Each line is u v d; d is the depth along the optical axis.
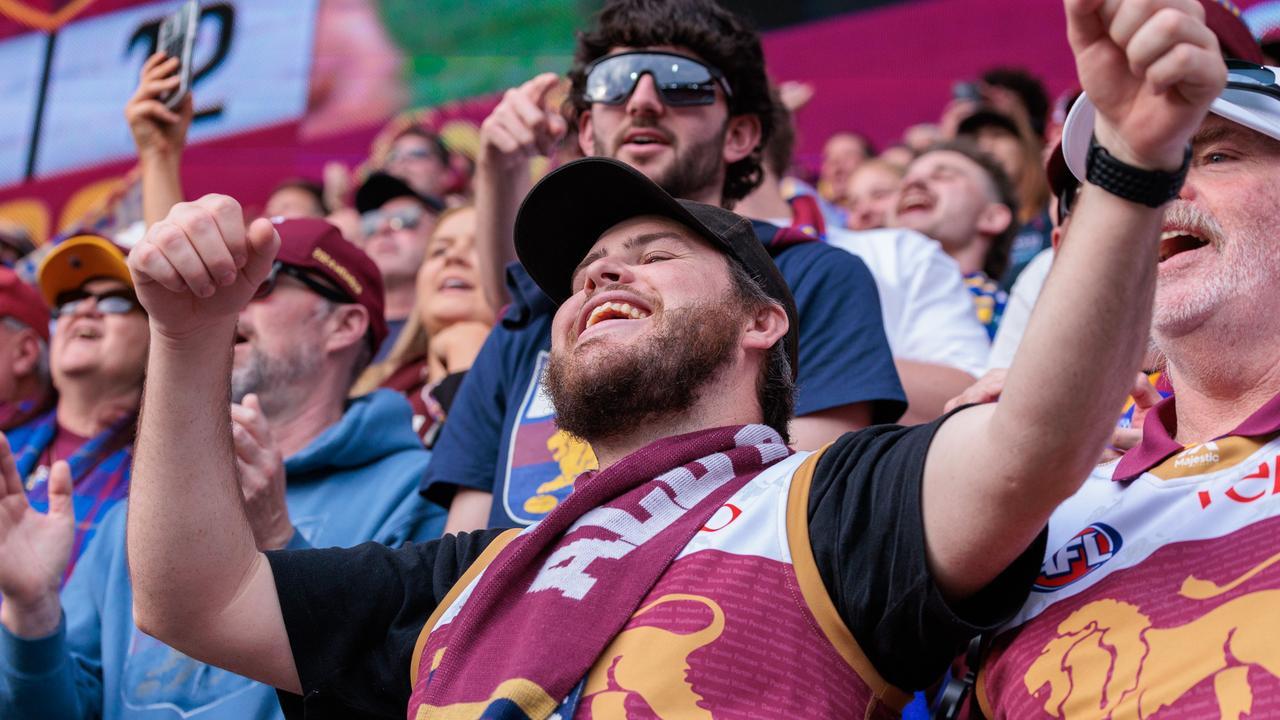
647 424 2.20
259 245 2.02
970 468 1.71
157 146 3.85
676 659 1.78
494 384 2.88
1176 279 1.94
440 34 6.02
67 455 3.94
